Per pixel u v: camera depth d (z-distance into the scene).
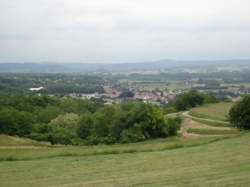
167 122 51.75
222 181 13.91
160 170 17.38
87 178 15.99
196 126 60.66
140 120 50.59
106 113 56.31
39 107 89.19
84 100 117.12
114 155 23.22
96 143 47.16
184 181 14.38
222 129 53.47
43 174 17.06
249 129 44.25
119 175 16.48
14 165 19.59
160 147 27.67
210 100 118.12
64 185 14.66
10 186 14.69
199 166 17.94
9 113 57.25
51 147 36.41
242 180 13.86
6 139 41.47
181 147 27.80
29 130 57.09
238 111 44.22
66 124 65.38
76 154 24.20
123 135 49.34
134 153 24.27
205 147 25.48
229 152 22.09
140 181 14.84
